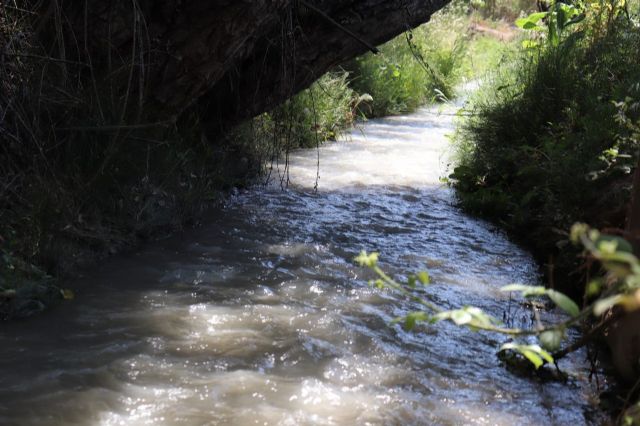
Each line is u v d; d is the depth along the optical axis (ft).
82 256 15.28
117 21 17.16
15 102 15.16
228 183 21.75
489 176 22.57
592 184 17.01
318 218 19.89
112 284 14.43
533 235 18.62
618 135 17.33
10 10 15.93
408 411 10.40
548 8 30.27
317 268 15.98
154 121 18.80
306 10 20.03
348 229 19.06
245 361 11.61
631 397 10.92
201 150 21.76
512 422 10.30
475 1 70.33
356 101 37.60
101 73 17.66
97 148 16.93
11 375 10.86
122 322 12.79
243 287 14.62
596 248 5.63
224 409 10.18
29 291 13.10
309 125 30.07
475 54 55.88
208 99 22.21
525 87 24.06
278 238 17.88
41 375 10.89
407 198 22.63
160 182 18.76
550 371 11.81
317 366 11.59
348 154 28.91
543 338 6.77
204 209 19.72
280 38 20.72
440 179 24.20
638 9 27.30
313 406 10.39
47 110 15.93
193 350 11.89
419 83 43.83
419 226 19.80
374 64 40.68
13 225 14.51
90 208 16.39
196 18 17.54
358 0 20.95
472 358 12.23
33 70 15.70
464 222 20.42
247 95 22.04
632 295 5.69
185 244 17.03
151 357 11.58
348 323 13.17
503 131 23.63
